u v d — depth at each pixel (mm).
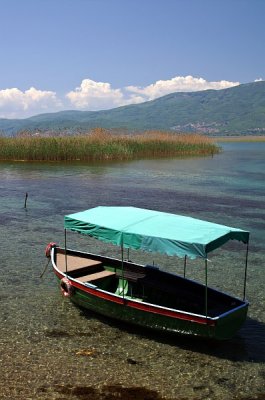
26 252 25281
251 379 13234
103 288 18375
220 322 14031
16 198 41938
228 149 153250
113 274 18672
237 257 25766
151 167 71188
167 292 16797
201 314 15203
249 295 19891
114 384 12562
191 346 15078
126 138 88500
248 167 76625
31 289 19734
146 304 15086
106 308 16297
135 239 15523
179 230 15633
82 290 16812
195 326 14297
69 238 28703
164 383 12766
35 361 13664
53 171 62125
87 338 15367
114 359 14008
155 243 15062
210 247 14258
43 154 73062
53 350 14414
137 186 50688
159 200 42250
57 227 31344
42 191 46031
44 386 12305
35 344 14758
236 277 22312
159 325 15086
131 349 14719
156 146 90375
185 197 44188
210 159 92125
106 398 11828
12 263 23266
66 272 18125
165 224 16359
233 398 12234
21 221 32875
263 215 36500
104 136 85812
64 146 74062
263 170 71562
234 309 14445
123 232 15789
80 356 14094
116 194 45031
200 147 99625
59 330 15883
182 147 95500
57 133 82188
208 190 49062
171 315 14648
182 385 12719
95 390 12211
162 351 14680
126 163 75750
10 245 26609
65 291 17578
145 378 12977
